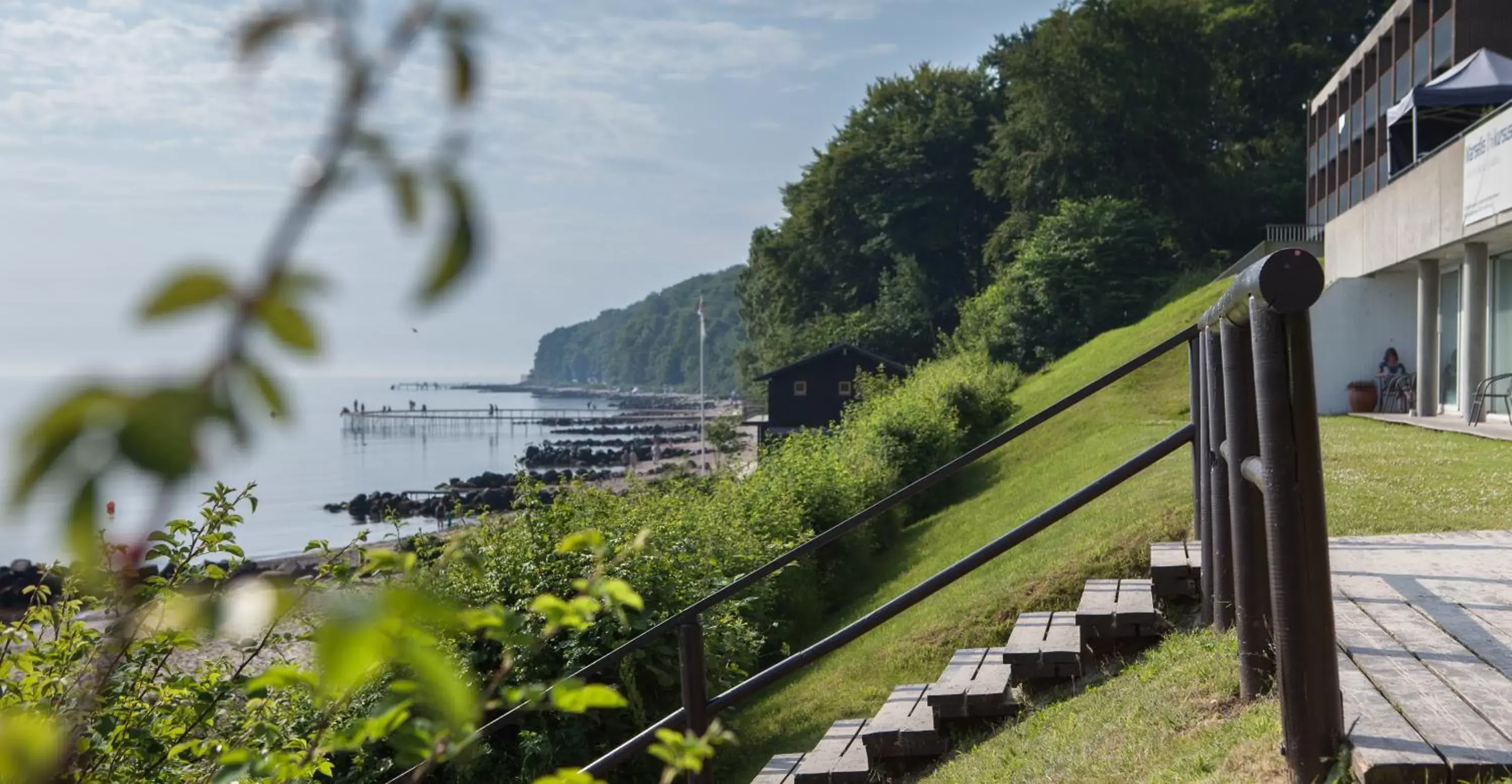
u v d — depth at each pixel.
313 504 72.62
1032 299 47.44
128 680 3.94
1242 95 63.53
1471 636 4.75
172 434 0.47
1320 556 3.67
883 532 20.58
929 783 6.16
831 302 74.94
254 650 4.31
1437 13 27.53
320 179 0.56
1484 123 18.03
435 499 67.75
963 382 29.52
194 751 4.05
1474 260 19.88
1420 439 16.16
